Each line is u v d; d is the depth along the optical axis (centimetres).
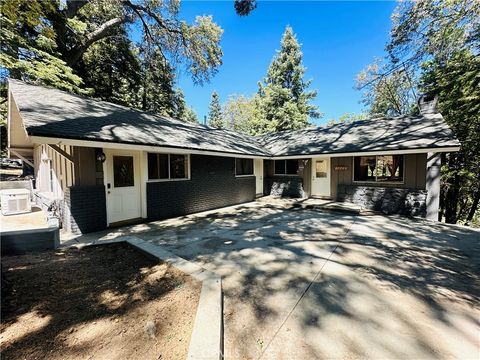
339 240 516
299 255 424
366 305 269
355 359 192
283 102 2383
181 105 2441
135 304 243
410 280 331
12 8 320
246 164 1107
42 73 894
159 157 712
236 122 3800
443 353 199
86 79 1511
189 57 1399
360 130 1048
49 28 371
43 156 848
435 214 748
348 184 955
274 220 711
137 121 748
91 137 463
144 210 674
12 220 651
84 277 303
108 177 596
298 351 200
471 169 1093
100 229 578
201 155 850
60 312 226
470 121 1031
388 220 719
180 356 173
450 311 259
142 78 1812
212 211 860
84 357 171
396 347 206
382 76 934
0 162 1953
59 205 604
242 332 223
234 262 390
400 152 735
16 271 308
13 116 637
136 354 175
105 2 1165
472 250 455
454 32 736
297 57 2345
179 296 259
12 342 183
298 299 280
